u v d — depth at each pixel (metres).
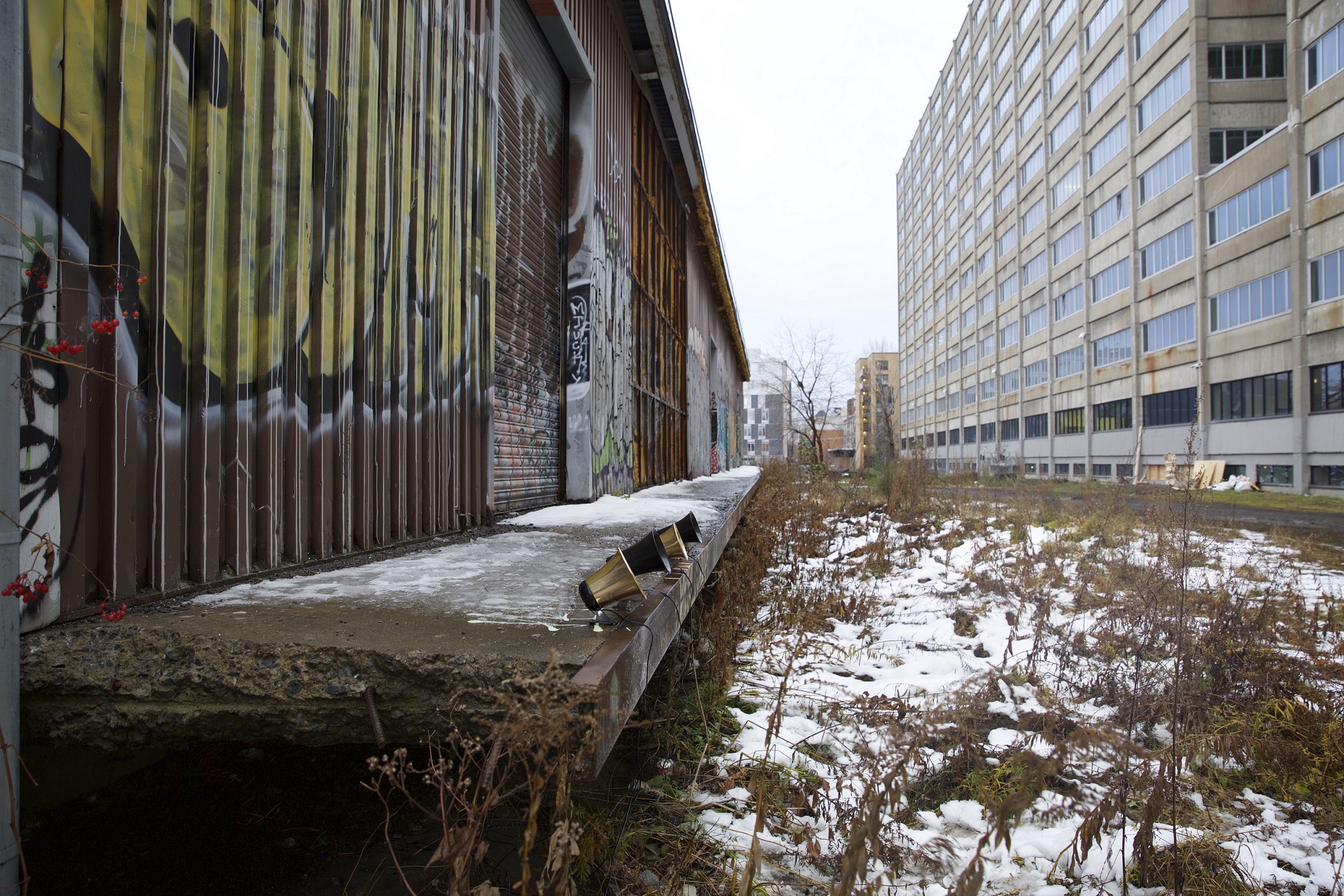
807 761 3.48
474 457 5.32
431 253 4.57
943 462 65.50
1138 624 4.77
